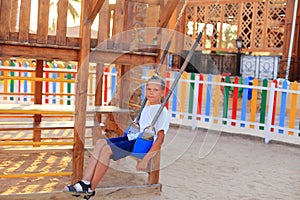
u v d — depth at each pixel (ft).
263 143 26.91
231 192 16.19
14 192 14.64
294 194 16.30
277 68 49.21
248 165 20.88
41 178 16.65
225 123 31.07
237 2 52.31
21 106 15.99
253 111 29.37
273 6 49.98
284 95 27.58
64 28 13.93
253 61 51.13
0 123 18.65
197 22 55.62
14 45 13.38
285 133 27.91
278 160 22.31
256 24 51.44
